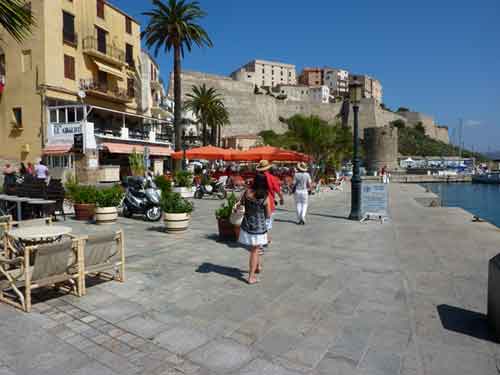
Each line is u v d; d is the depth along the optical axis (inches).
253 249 195.2
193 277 205.3
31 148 1007.6
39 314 152.9
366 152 3186.5
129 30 1327.5
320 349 127.0
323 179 1165.1
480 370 114.1
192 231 349.4
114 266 190.7
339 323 148.1
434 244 301.6
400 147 4281.5
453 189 2127.2
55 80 1003.9
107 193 397.7
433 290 188.2
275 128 4042.8
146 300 170.2
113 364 115.9
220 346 128.4
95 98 1152.2
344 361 119.2
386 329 142.9
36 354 121.0
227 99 3654.0
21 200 337.7
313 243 303.7
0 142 1045.2
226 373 111.6
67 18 1045.2
